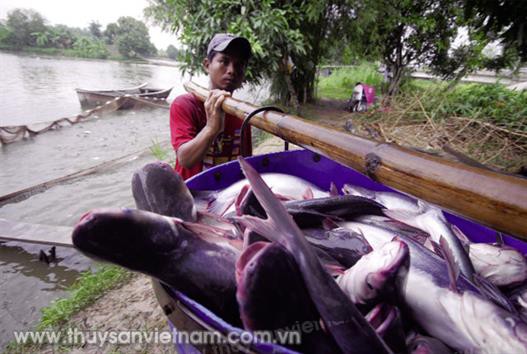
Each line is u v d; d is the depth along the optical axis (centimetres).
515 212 56
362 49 1052
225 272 91
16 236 439
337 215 153
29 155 881
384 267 94
